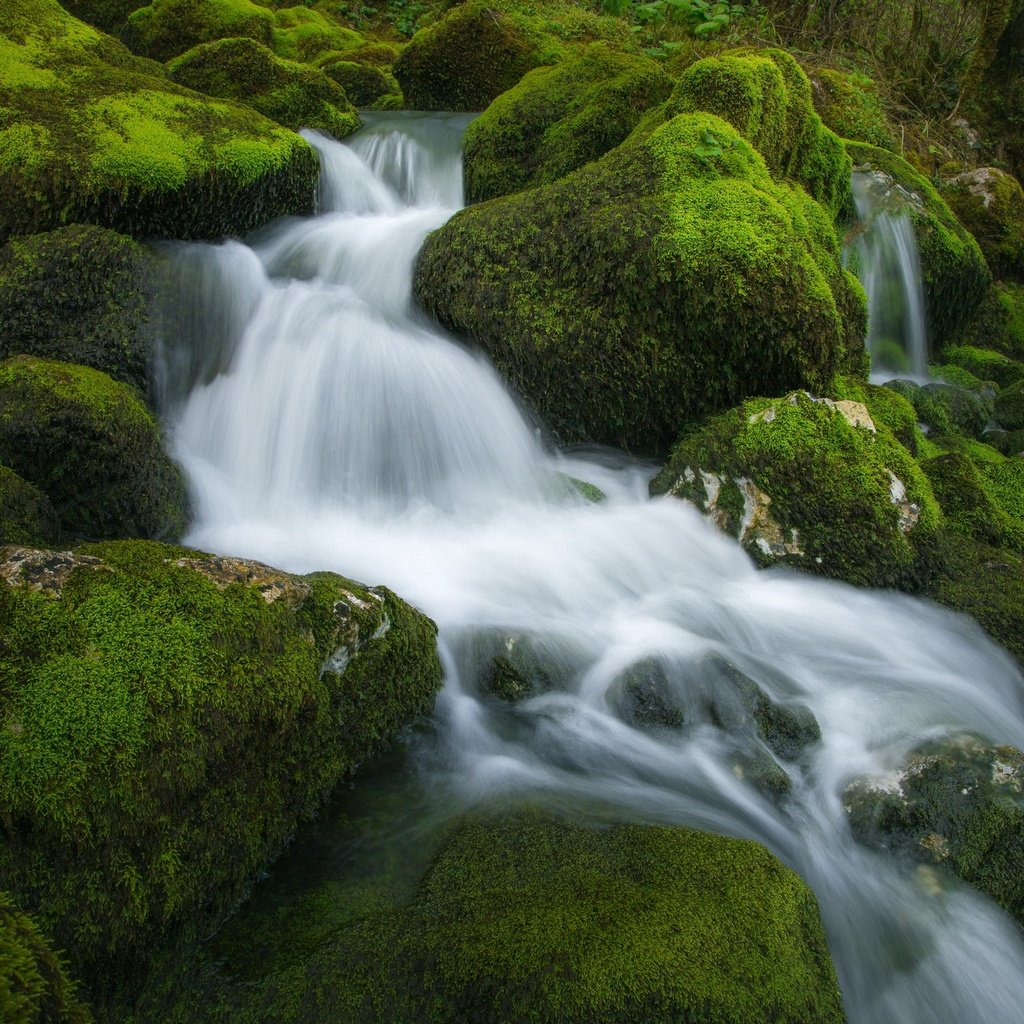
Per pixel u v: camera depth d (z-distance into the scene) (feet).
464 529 16.62
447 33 33.14
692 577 15.53
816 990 8.14
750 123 21.63
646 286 17.01
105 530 13.94
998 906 10.04
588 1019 7.30
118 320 17.21
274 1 45.37
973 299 30.30
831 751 11.97
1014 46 38.06
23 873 7.06
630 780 11.18
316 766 9.98
